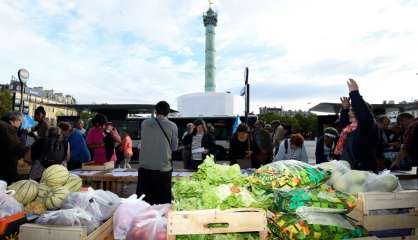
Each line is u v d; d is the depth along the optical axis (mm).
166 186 4680
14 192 2643
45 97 85500
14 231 2219
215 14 53906
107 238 2467
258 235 2107
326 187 2553
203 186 2412
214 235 2053
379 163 6184
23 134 6203
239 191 2268
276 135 8352
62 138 5863
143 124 4789
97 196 2656
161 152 4621
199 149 7562
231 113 41906
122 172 6082
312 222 2152
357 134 3604
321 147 6184
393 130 7355
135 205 2645
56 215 2238
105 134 7293
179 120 14688
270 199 2340
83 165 6398
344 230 2180
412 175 5297
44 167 5441
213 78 54469
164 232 2238
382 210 2436
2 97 53000
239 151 6438
